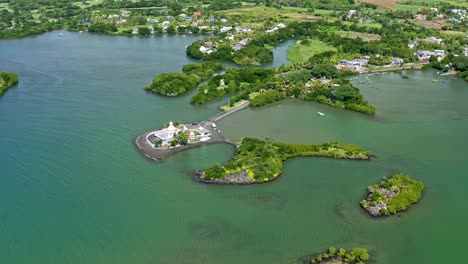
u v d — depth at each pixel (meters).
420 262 150.75
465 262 151.00
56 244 158.75
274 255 152.88
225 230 165.25
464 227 168.00
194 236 162.25
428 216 173.62
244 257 152.00
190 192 187.75
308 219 171.38
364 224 168.75
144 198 183.75
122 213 174.50
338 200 183.12
